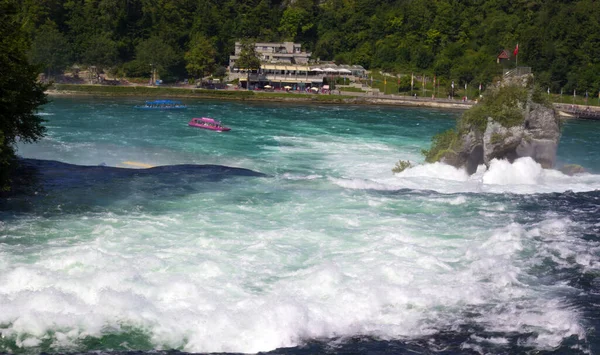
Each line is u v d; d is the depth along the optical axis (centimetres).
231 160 9725
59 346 3444
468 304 4022
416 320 3819
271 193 6438
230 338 3566
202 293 4025
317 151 10862
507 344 3578
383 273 4412
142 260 4491
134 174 7156
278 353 3450
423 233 5303
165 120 14375
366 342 3581
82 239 4956
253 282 4234
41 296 3809
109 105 17550
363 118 16800
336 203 6119
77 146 10325
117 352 3400
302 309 3816
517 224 5503
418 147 11606
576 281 4406
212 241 4978
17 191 6194
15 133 6775
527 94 8025
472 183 7356
